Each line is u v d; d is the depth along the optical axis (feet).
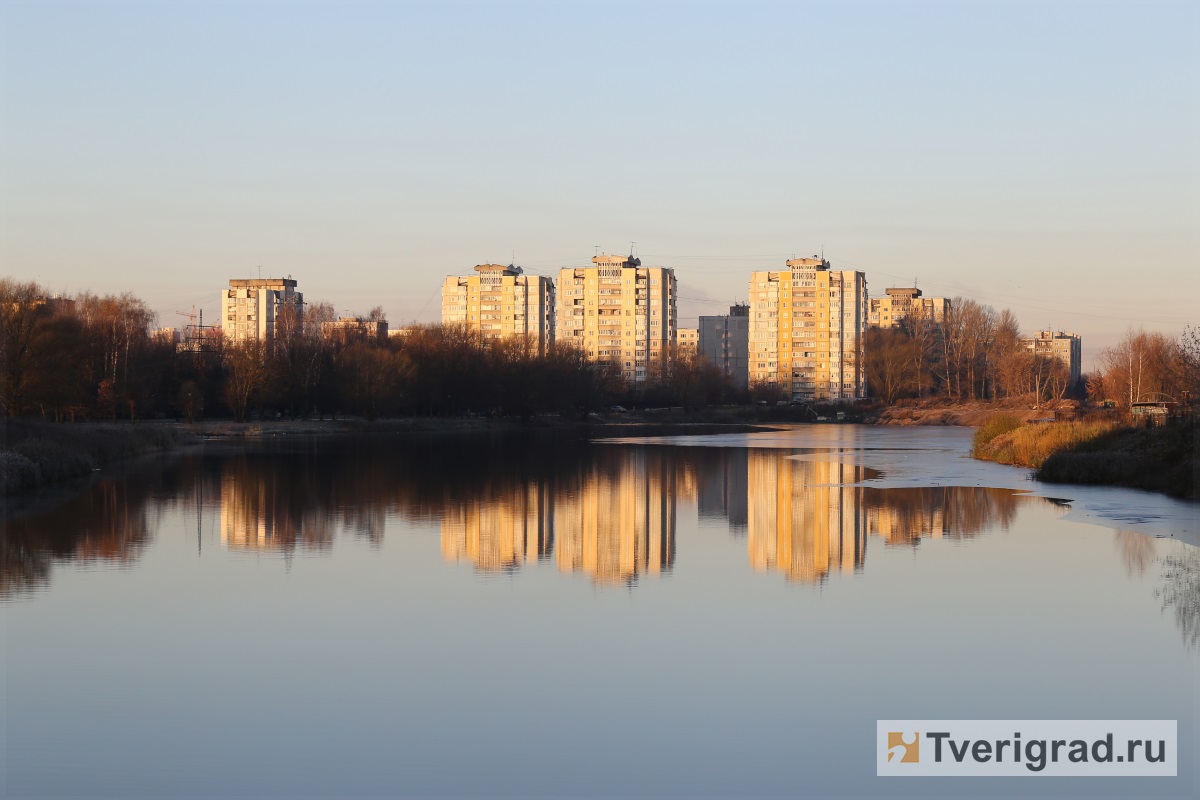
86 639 83.20
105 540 132.26
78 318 409.28
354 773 56.44
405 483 214.28
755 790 54.70
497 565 116.47
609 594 100.89
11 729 62.90
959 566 113.91
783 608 94.38
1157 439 211.41
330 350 517.14
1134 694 69.41
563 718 64.85
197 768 57.16
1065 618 89.25
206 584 104.88
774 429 549.54
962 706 67.26
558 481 222.48
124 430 304.09
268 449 330.13
